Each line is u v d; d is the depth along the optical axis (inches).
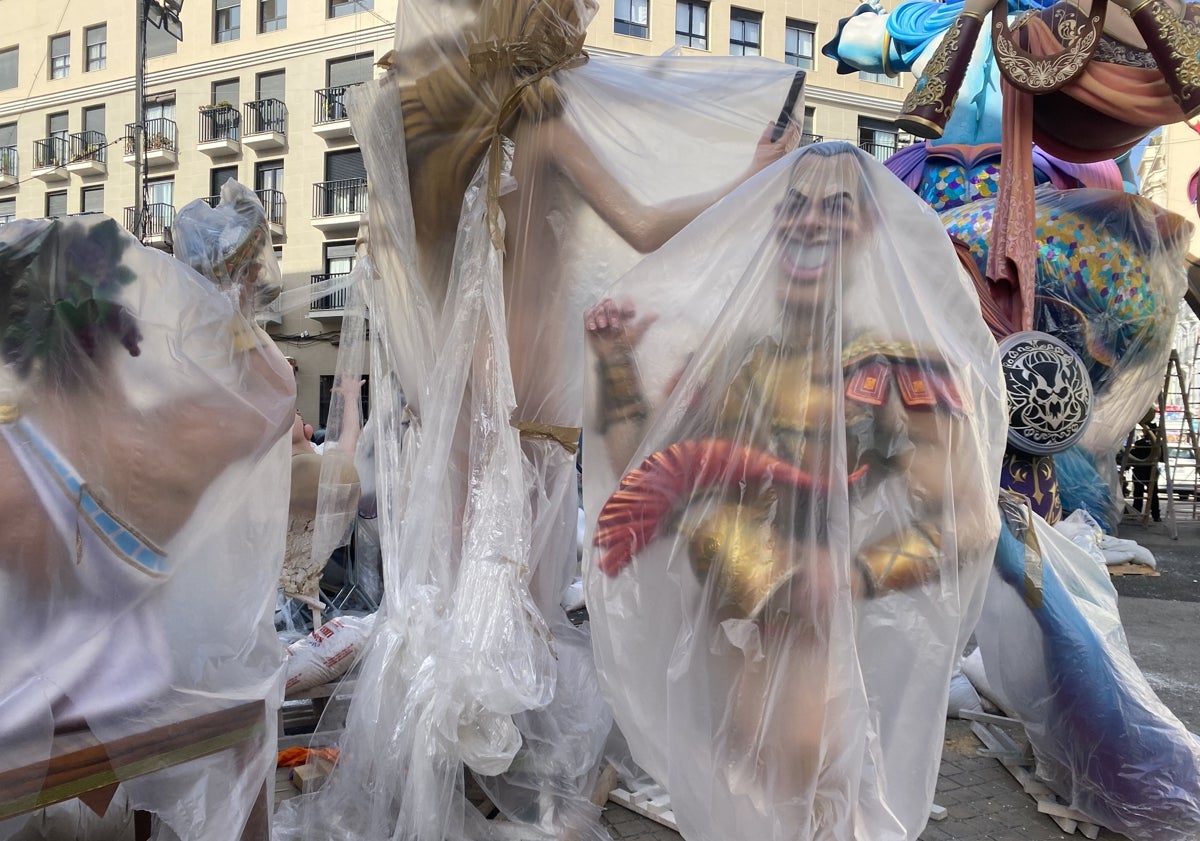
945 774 110.6
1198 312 231.1
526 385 100.6
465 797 94.0
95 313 63.6
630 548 77.6
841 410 73.6
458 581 87.4
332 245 910.4
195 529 67.6
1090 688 94.6
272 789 73.8
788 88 102.5
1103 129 133.0
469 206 96.3
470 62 95.4
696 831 75.0
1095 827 96.7
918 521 75.0
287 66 925.8
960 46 128.6
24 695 58.2
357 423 123.8
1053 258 144.7
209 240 92.3
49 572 60.9
